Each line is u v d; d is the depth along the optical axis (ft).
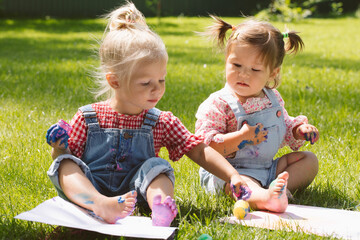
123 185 7.83
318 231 7.15
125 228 6.55
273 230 7.20
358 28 55.62
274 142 9.18
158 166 7.46
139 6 67.87
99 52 8.04
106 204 6.86
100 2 64.23
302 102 16.33
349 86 19.48
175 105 15.53
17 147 11.21
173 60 26.58
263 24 9.11
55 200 7.23
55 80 19.85
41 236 6.97
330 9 75.87
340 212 8.02
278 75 9.43
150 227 6.61
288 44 9.83
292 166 9.13
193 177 9.61
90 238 6.92
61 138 7.44
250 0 71.77
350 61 28.71
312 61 28.14
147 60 7.52
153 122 8.09
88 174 7.47
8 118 13.66
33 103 15.60
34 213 6.63
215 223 7.36
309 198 8.93
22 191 8.63
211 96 9.39
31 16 62.18
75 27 49.83
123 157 7.89
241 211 7.64
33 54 29.07
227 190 8.64
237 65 8.86
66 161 7.30
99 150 7.89
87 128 7.90
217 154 8.11
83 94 16.98
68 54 28.94
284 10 64.75
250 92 8.94
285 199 7.87
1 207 7.77
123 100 7.83
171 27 51.55
